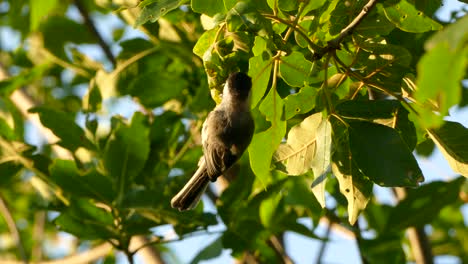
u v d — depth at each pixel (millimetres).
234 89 8570
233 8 7906
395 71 8445
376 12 8398
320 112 8492
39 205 11805
